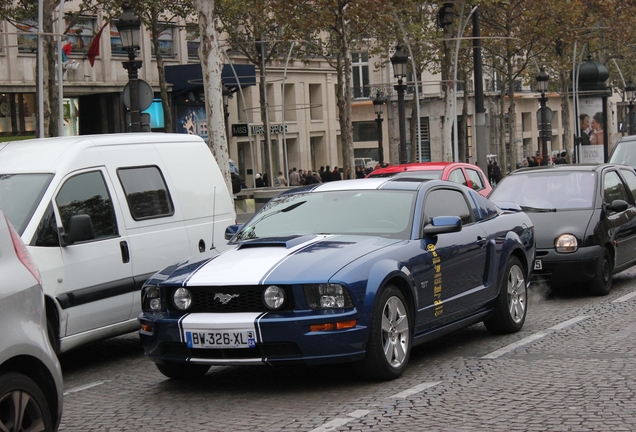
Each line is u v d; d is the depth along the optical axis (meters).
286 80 57.72
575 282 13.33
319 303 7.61
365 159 73.38
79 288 9.51
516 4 47.97
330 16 38.06
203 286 7.81
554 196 14.24
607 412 6.83
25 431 5.43
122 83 43.34
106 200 10.07
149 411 7.65
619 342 9.63
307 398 7.72
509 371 8.44
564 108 60.16
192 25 40.84
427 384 7.99
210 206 11.47
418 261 8.53
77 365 10.20
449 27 39.38
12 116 38.44
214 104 21.59
